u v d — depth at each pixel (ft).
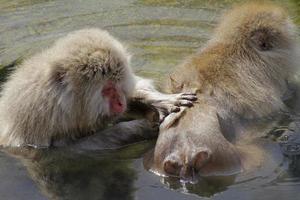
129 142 40.57
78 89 40.63
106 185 35.60
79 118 41.11
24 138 41.32
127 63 42.06
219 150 35.19
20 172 37.78
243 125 39.60
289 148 37.63
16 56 51.31
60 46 42.27
